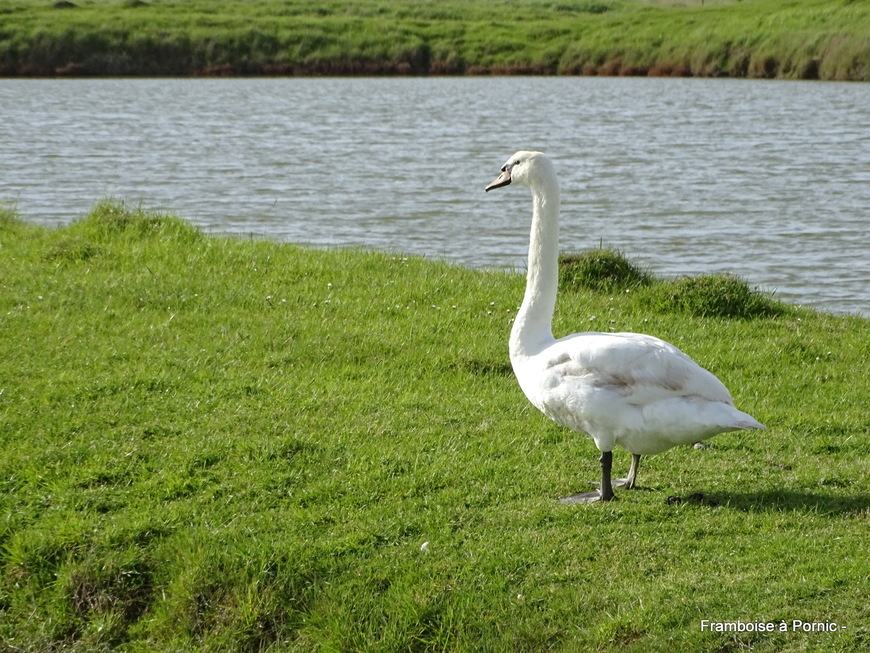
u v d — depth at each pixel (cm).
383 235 2345
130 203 2661
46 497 846
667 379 797
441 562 764
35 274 1418
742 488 881
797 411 1059
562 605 714
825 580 717
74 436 943
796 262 2084
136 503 844
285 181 3098
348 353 1180
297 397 1048
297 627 731
